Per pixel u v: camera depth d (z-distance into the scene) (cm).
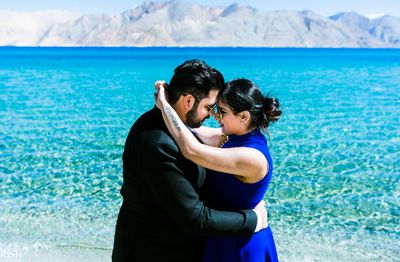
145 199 297
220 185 311
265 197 840
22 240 626
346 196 849
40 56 10644
